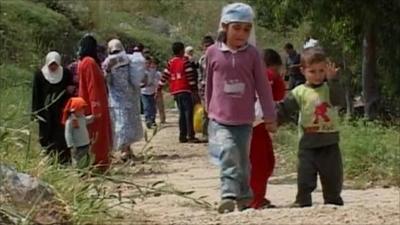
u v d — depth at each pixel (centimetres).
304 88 717
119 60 1199
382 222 588
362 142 1023
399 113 1725
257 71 681
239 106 674
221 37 684
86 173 643
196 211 691
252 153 759
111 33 3334
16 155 658
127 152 1174
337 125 722
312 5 1605
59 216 559
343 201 777
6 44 2278
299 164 720
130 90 1197
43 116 979
